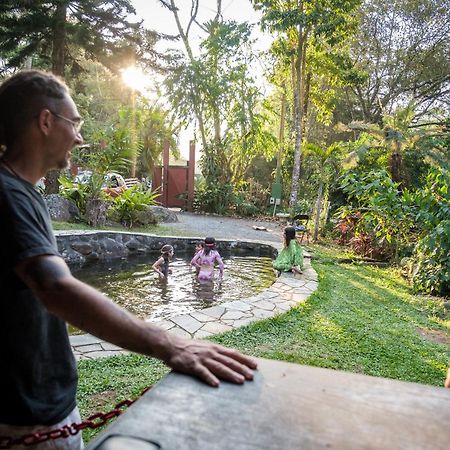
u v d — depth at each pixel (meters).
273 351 3.82
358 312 5.25
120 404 1.12
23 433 1.01
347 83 15.88
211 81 15.62
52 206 9.73
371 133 12.35
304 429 0.71
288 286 6.22
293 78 14.79
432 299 6.19
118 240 9.06
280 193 16.58
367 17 20.36
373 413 0.78
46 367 1.05
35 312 0.97
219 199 15.98
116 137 10.23
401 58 20.64
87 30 9.47
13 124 1.00
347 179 9.44
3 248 0.87
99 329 0.86
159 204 15.44
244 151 16.02
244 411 0.76
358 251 9.46
